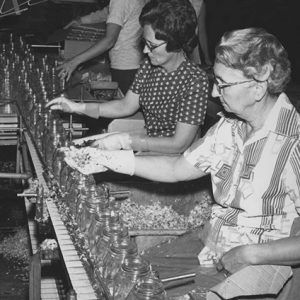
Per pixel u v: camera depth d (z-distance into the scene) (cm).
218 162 202
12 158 602
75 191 222
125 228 191
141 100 319
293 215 189
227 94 184
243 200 192
